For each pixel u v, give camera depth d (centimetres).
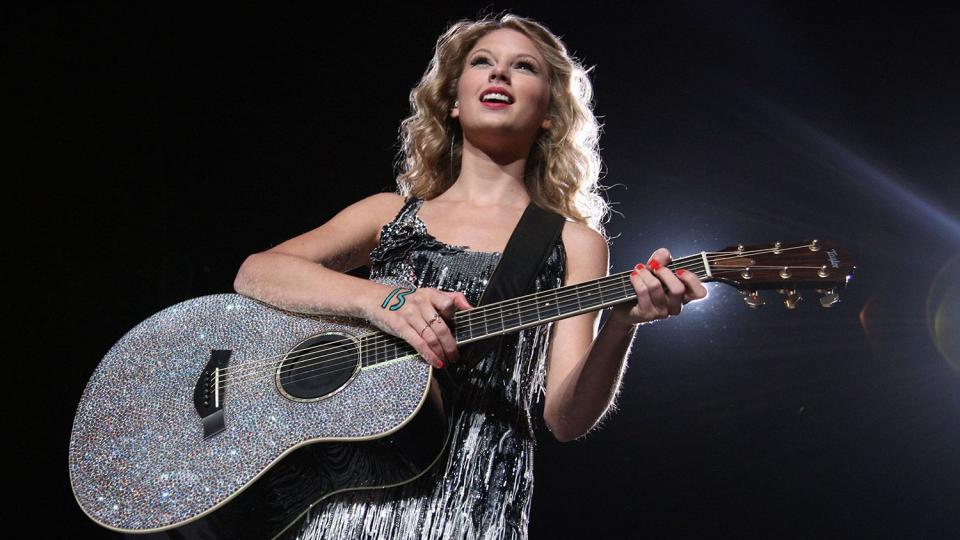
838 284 300
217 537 306
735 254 305
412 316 310
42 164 629
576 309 310
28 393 595
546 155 432
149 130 698
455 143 446
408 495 307
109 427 322
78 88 655
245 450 304
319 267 349
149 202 687
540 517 661
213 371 332
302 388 317
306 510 312
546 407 351
